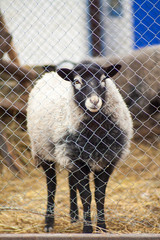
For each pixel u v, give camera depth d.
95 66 4.12
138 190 5.78
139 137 8.18
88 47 6.34
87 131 4.07
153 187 5.89
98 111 4.04
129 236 3.27
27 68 6.40
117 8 4.74
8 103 7.05
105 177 4.17
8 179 6.66
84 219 4.07
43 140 4.58
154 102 7.76
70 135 4.08
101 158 4.04
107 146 4.05
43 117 4.56
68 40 5.76
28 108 5.24
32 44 4.53
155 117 8.00
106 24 5.22
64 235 3.29
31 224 4.38
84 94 3.96
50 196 4.84
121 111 4.23
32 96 5.22
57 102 4.41
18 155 7.25
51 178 4.84
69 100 4.16
